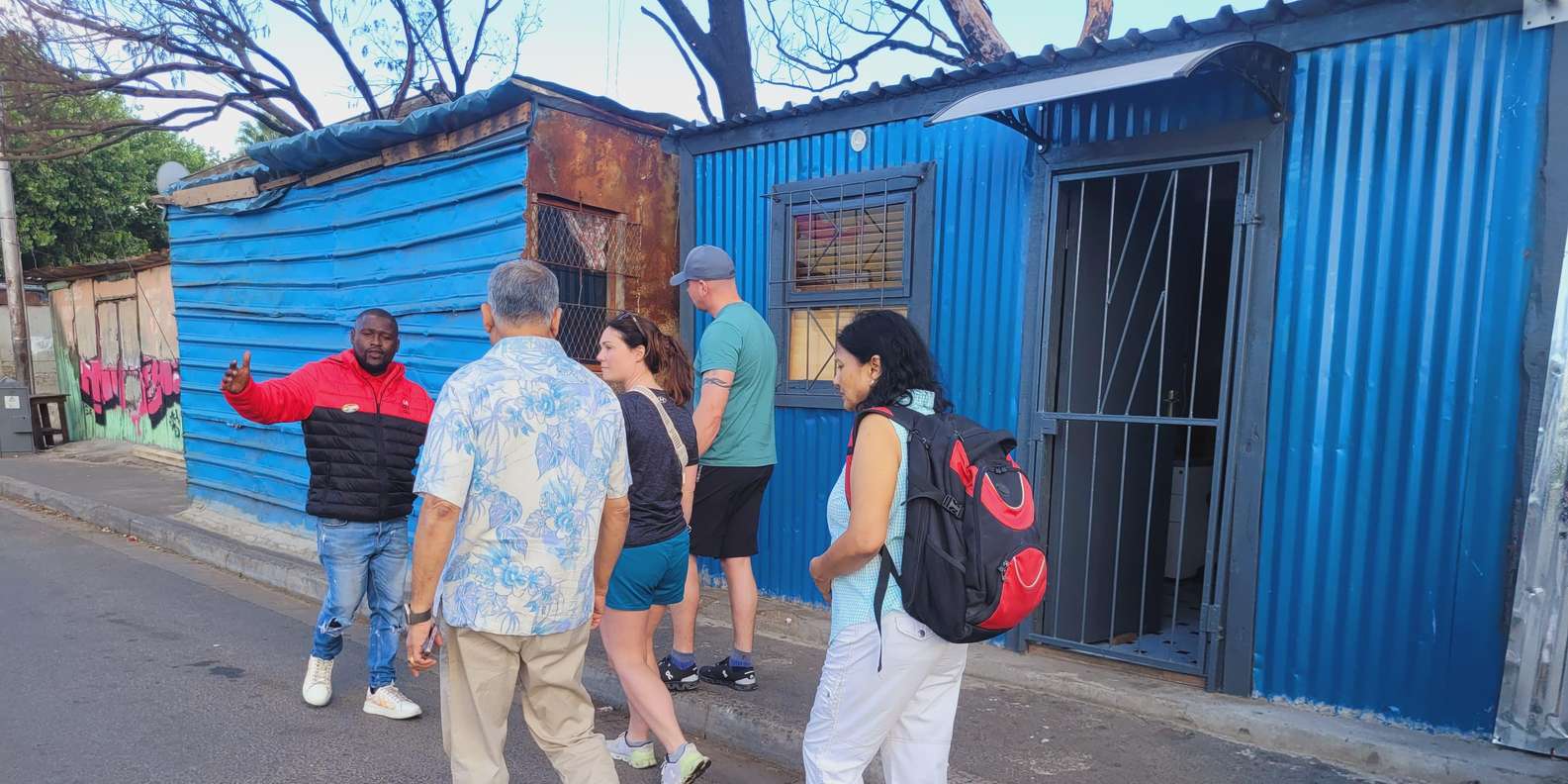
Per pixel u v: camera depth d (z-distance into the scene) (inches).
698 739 158.6
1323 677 145.6
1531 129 125.9
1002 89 158.4
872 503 87.4
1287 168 146.4
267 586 266.1
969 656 176.1
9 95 410.0
